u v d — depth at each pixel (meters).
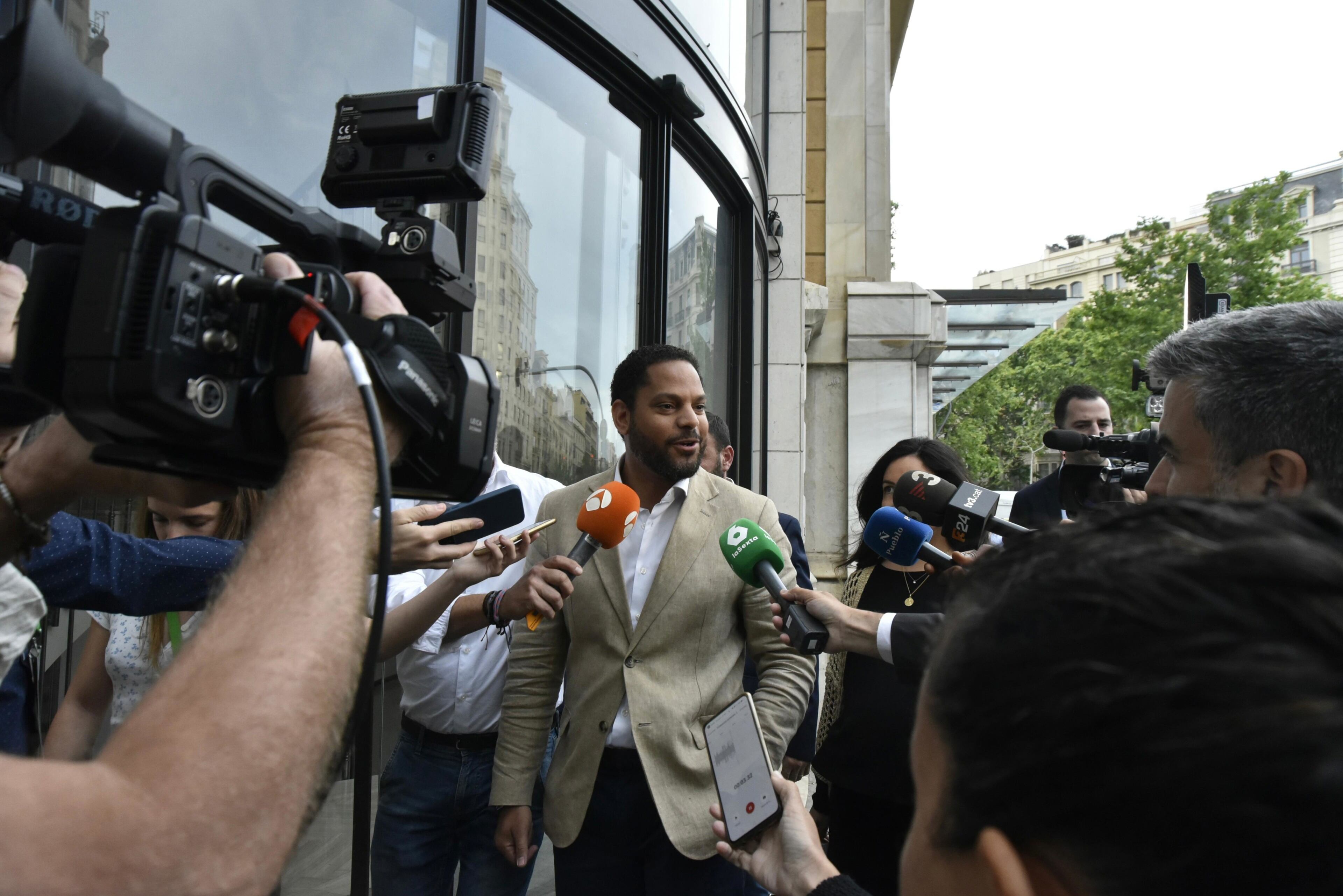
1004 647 0.48
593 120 3.85
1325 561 0.43
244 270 0.79
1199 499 0.53
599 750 2.13
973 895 0.50
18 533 1.00
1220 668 0.40
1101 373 27.14
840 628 1.88
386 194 1.21
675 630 2.18
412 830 2.38
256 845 0.58
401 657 2.42
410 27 2.75
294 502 0.73
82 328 0.71
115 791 0.54
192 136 2.15
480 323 3.10
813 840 1.17
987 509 2.14
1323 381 1.14
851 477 8.52
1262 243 24.41
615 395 2.46
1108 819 0.42
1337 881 0.37
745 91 6.49
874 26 9.38
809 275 8.94
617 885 2.11
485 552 1.96
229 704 0.60
